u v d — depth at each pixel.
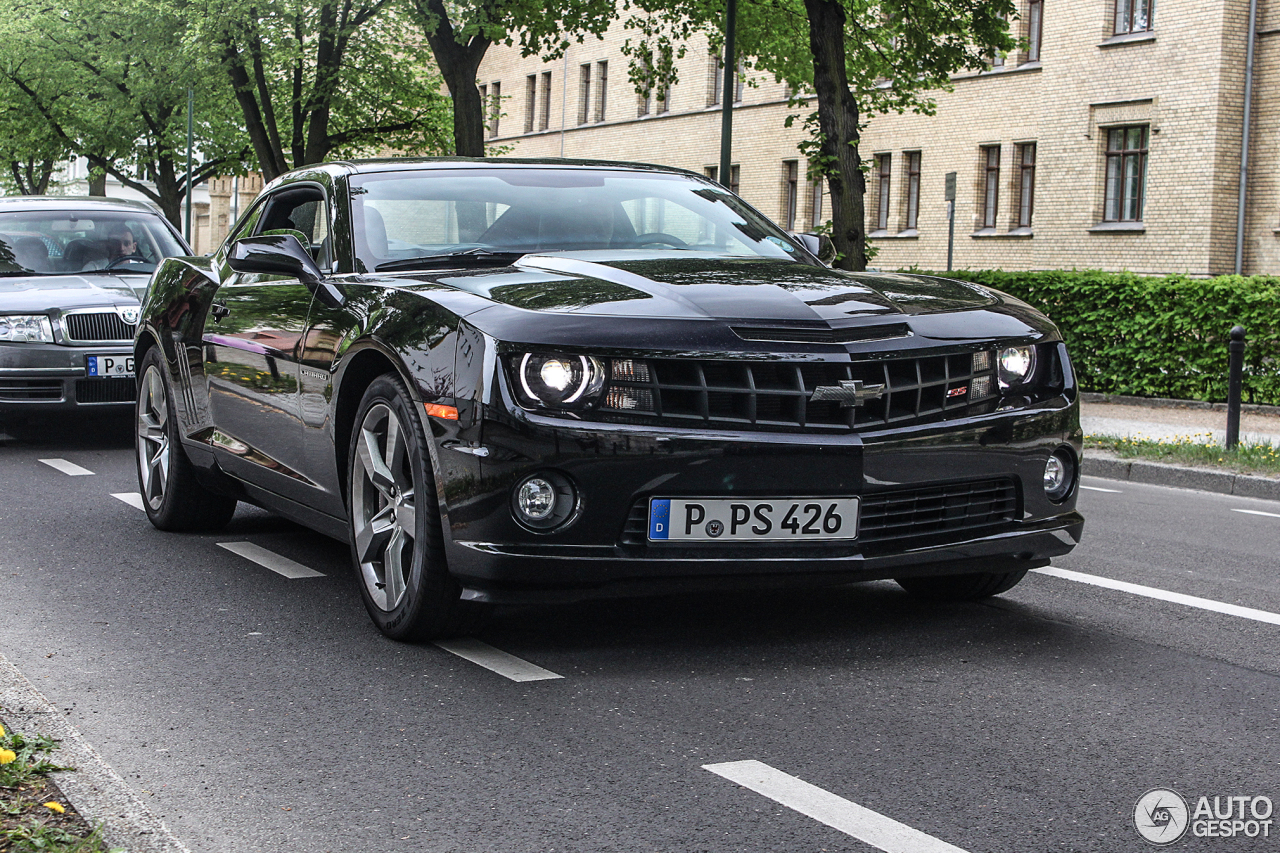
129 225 12.66
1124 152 32.75
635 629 5.15
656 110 48.09
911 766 3.70
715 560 4.41
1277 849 3.16
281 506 6.07
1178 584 6.38
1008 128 35.44
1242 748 3.89
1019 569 4.98
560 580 4.38
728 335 4.46
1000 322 4.93
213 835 3.23
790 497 4.48
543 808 3.39
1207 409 17.72
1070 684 4.52
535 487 4.35
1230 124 30.56
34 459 10.41
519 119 55.66
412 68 35.78
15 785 3.36
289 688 4.43
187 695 4.37
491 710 4.18
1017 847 3.15
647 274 4.92
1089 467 12.16
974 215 36.50
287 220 6.37
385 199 5.76
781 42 28.91
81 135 41.19
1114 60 32.41
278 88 33.34
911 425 4.63
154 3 29.64
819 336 4.54
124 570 6.33
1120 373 18.73
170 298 7.22
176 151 39.31
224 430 6.48
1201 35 30.64
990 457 4.76
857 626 5.24
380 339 4.84
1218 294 17.62
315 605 5.62
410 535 4.85
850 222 18.95
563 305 4.53
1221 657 4.94
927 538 4.71
